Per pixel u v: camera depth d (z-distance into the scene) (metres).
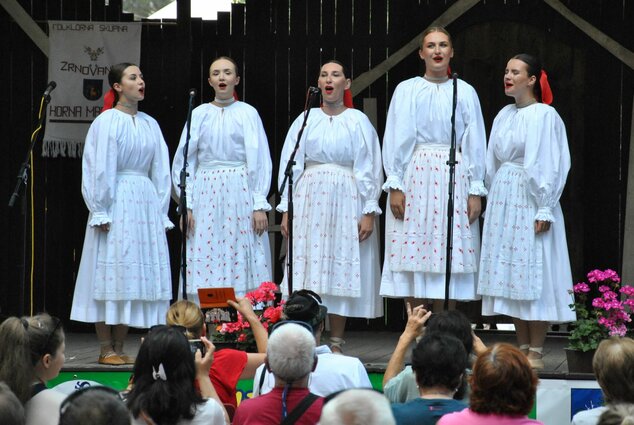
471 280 9.41
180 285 10.09
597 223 11.80
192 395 5.19
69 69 11.98
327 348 6.54
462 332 6.05
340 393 3.88
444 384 5.30
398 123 9.44
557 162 9.12
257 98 12.32
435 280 9.34
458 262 9.29
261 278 9.95
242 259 9.92
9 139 12.14
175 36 12.20
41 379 5.70
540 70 9.32
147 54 12.22
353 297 9.59
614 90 11.77
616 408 4.26
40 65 12.16
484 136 9.50
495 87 11.98
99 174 9.47
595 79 11.80
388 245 9.52
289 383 5.32
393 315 12.04
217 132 9.95
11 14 11.99
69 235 12.26
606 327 8.55
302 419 5.23
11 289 12.18
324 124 9.69
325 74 9.68
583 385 8.49
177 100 12.20
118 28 11.98
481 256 9.28
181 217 9.74
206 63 12.33
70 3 12.13
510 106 9.41
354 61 12.18
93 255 9.54
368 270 9.66
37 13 12.13
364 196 9.63
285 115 12.31
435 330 5.99
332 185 9.61
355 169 9.65
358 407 3.79
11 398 4.20
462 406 5.18
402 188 9.41
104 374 9.27
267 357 5.35
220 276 9.90
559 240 9.17
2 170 12.13
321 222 9.59
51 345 5.67
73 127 11.99
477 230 9.51
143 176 9.77
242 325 8.55
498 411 4.75
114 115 9.63
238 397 8.62
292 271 9.34
